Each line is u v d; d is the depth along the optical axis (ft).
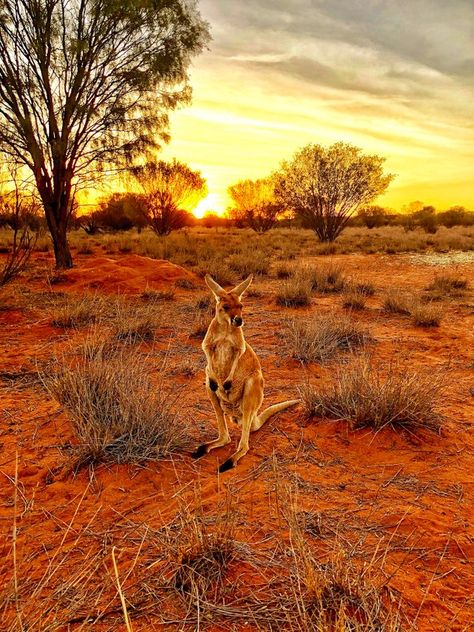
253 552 9.32
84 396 14.97
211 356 13.78
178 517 10.51
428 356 23.84
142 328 26.22
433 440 14.49
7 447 13.88
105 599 8.21
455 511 10.91
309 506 11.00
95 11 43.68
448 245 94.68
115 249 73.77
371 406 15.02
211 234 159.22
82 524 10.44
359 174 97.35
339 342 25.43
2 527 10.34
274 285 45.98
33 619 7.45
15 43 43.24
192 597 8.16
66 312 28.58
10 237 79.15
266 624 7.64
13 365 21.16
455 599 8.28
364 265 65.10
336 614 7.36
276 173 102.37
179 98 50.90
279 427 15.64
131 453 13.28
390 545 9.67
